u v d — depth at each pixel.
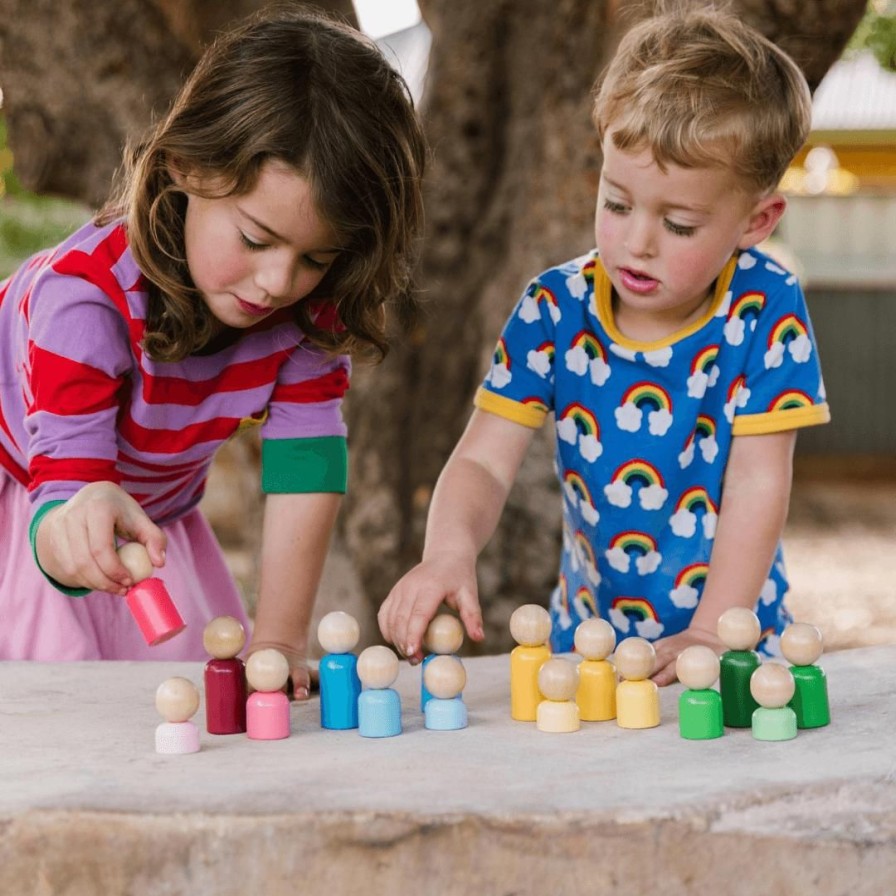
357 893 1.34
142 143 2.07
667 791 1.42
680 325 2.30
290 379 2.26
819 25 3.13
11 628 2.38
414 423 3.90
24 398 2.23
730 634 1.75
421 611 1.92
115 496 1.76
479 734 1.72
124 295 2.03
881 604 7.30
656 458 2.32
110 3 3.53
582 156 3.53
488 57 3.79
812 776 1.47
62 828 1.35
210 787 1.43
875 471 12.98
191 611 2.46
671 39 2.15
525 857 1.34
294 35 1.93
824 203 13.84
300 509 2.24
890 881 1.39
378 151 1.92
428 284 3.84
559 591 2.61
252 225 1.85
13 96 3.62
